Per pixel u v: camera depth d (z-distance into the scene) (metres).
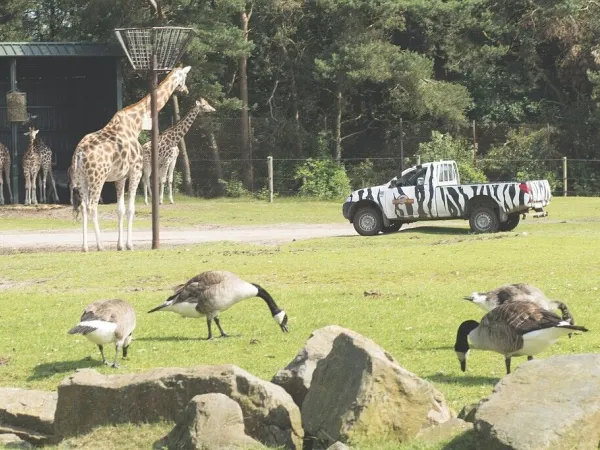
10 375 12.62
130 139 28.77
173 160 42.56
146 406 9.44
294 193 48.69
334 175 47.25
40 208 41.47
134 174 28.52
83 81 49.09
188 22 47.97
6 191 49.44
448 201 30.23
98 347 13.90
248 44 48.25
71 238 31.70
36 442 9.90
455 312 15.95
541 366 8.44
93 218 27.91
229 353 13.35
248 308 16.84
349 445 8.39
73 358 13.46
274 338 14.37
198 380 9.23
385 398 8.51
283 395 9.05
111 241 30.67
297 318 15.79
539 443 7.43
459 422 8.70
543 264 21.11
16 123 44.47
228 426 8.66
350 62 48.88
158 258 24.03
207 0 48.53
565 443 7.52
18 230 34.72
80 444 9.38
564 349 12.92
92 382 9.64
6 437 9.85
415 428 8.58
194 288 13.85
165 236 31.77
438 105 49.78
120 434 9.34
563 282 18.59
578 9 49.97
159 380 9.40
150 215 39.19
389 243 26.86
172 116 48.62
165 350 13.66
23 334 15.36
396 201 30.75
